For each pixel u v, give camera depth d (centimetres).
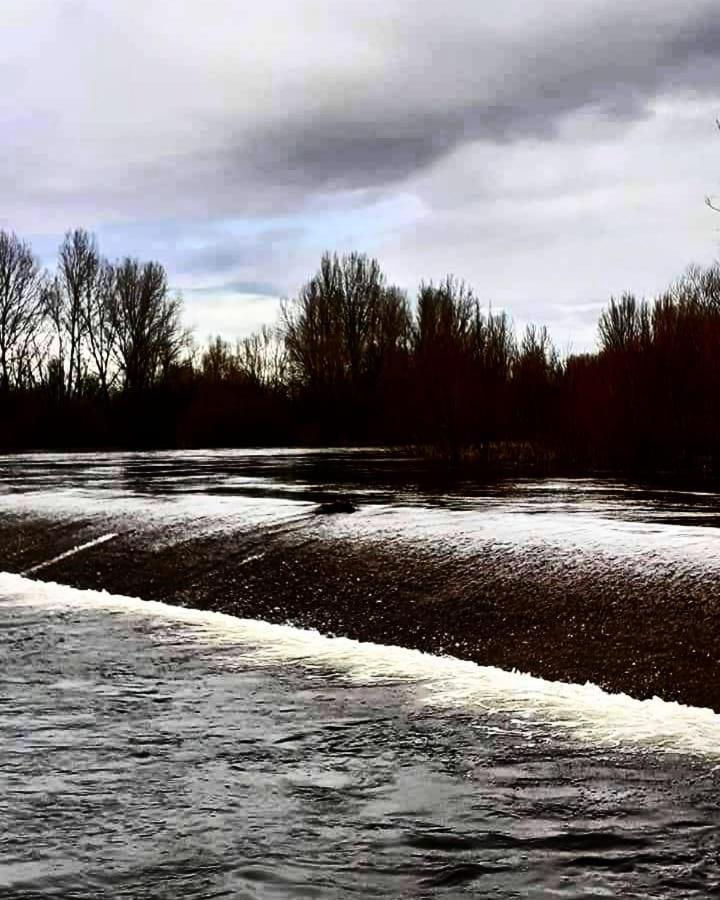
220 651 771
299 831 456
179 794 496
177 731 588
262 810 478
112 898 397
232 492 1585
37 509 1326
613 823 466
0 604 937
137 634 824
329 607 861
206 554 1026
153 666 729
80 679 696
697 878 414
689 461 2339
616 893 402
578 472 2208
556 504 1362
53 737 576
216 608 916
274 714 620
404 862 428
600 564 824
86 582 1031
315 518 1129
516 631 753
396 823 465
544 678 695
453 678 695
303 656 754
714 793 500
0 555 1151
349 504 1334
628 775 523
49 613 898
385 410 3747
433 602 825
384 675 704
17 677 701
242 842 445
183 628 843
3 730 588
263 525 1099
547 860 430
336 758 546
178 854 434
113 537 1131
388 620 819
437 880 412
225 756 548
